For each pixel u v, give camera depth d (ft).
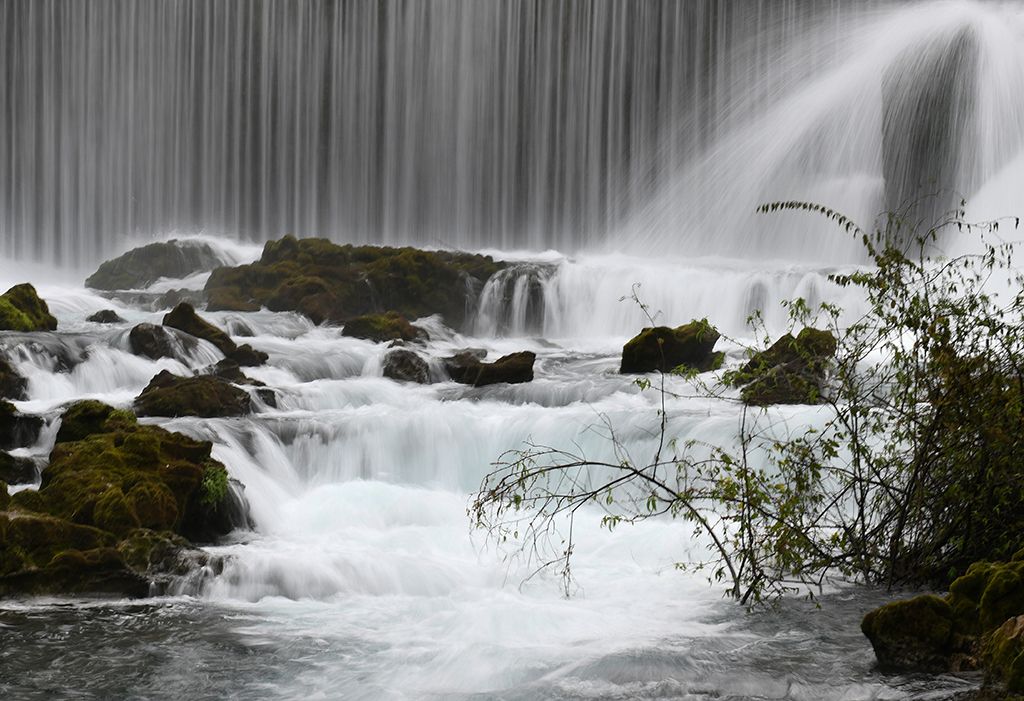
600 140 126.11
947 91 104.01
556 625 33.76
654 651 31.01
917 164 105.40
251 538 43.45
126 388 61.77
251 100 132.87
